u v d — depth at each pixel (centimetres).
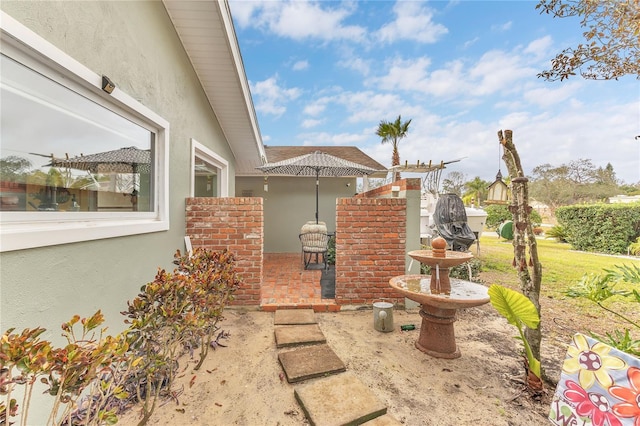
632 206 913
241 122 653
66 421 212
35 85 206
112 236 277
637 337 368
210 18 407
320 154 786
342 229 470
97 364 139
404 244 473
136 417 224
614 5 276
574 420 173
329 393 250
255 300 460
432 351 326
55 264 214
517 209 288
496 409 239
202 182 571
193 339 280
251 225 460
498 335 379
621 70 296
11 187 192
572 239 1066
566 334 377
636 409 154
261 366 300
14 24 180
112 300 280
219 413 231
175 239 422
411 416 230
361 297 472
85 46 243
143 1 339
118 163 306
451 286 353
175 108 423
